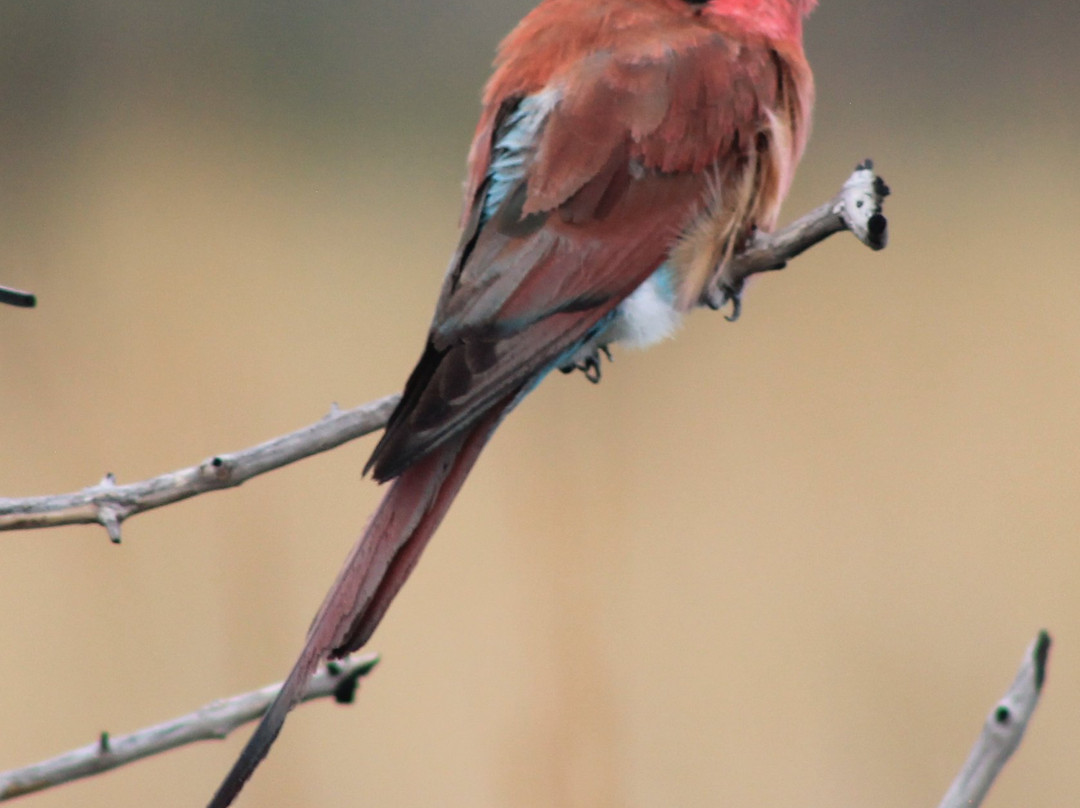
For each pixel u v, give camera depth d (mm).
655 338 6301
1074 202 14492
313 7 16656
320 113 16188
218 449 11438
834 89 16234
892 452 12039
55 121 15750
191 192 14617
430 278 13523
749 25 6574
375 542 5191
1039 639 4574
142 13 16656
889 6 16469
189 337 12555
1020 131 15602
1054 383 12625
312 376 12281
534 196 6016
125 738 4969
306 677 4910
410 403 5453
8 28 16312
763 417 12297
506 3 16750
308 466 11422
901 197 14688
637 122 6137
